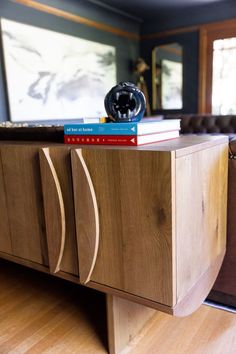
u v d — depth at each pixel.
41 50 3.60
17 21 3.32
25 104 3.48
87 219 1.02
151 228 0.91
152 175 0.87
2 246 1.40
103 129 1.06
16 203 1.27
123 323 1.17
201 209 1.06
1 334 1.28
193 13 4.72
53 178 1.08
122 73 4.98
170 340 1.22
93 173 0.98
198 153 0.99
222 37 4.57
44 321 1.36
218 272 1.32
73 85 4.06
